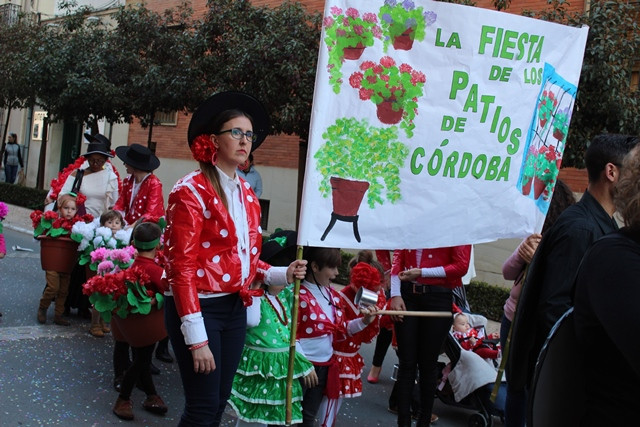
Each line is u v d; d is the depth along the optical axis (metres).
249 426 3.84
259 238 3.30
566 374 2.06
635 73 9.60
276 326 3.87
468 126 3.59
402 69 3.39
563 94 3.99
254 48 9.82
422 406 4.68
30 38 17.23
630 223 1.94
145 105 13.27
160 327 4.69
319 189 3.26
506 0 9.16
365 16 3.29
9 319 7.06
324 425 4.25
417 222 3.51
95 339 6.65
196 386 3.05
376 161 3.38
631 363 1.77
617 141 3.17
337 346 4.33
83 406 4.88
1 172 23.53
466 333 5.72
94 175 8.08
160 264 4.86
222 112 3.16
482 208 3.71
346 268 11.45
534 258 3.18
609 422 1.90
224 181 3.14
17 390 5.03
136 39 13.09
